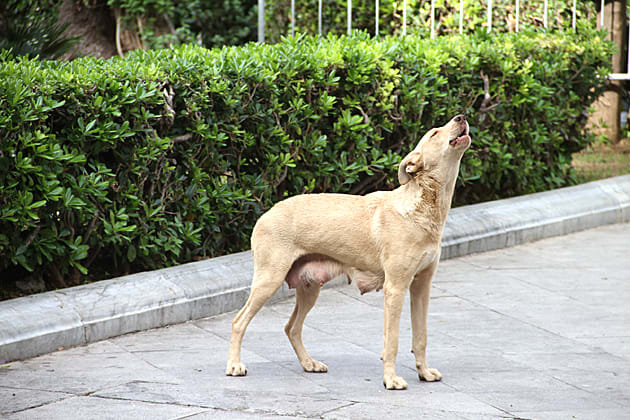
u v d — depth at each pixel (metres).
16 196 6.25
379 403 4.75
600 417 4.57
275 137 7.70
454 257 8.21
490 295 7.07
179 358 5.55
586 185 9.93
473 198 9.92
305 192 8.05
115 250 6.88
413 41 9.05
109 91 6.67
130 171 6.84
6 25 8.96
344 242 5.09
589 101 10.49
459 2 11.64
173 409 4.61
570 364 5.48
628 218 9.77
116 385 5.00
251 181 7.66
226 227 7.64
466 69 9.05
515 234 8.71
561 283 7.42
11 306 5.73
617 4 12.53
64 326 5.72
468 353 5.71
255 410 4.61
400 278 4.99
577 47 10.12
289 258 5.16
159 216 7.00
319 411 4.61
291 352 5.73
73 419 4.46
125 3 14.71
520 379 5.20
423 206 4.95
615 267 7.92
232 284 6.69
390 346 5.03
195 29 16.95
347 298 7.03
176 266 6.80
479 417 4.55
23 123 6.27
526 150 9.90
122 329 6.02
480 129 9.36
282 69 7.67
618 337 6.05
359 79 8.09
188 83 7.09
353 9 12.83
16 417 4.48
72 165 6.58
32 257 6.53
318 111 7.99
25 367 5.34
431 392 4.96
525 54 9.72
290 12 13.20
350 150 8.27
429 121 8.88
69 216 6.53
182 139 7.12
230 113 7.36
